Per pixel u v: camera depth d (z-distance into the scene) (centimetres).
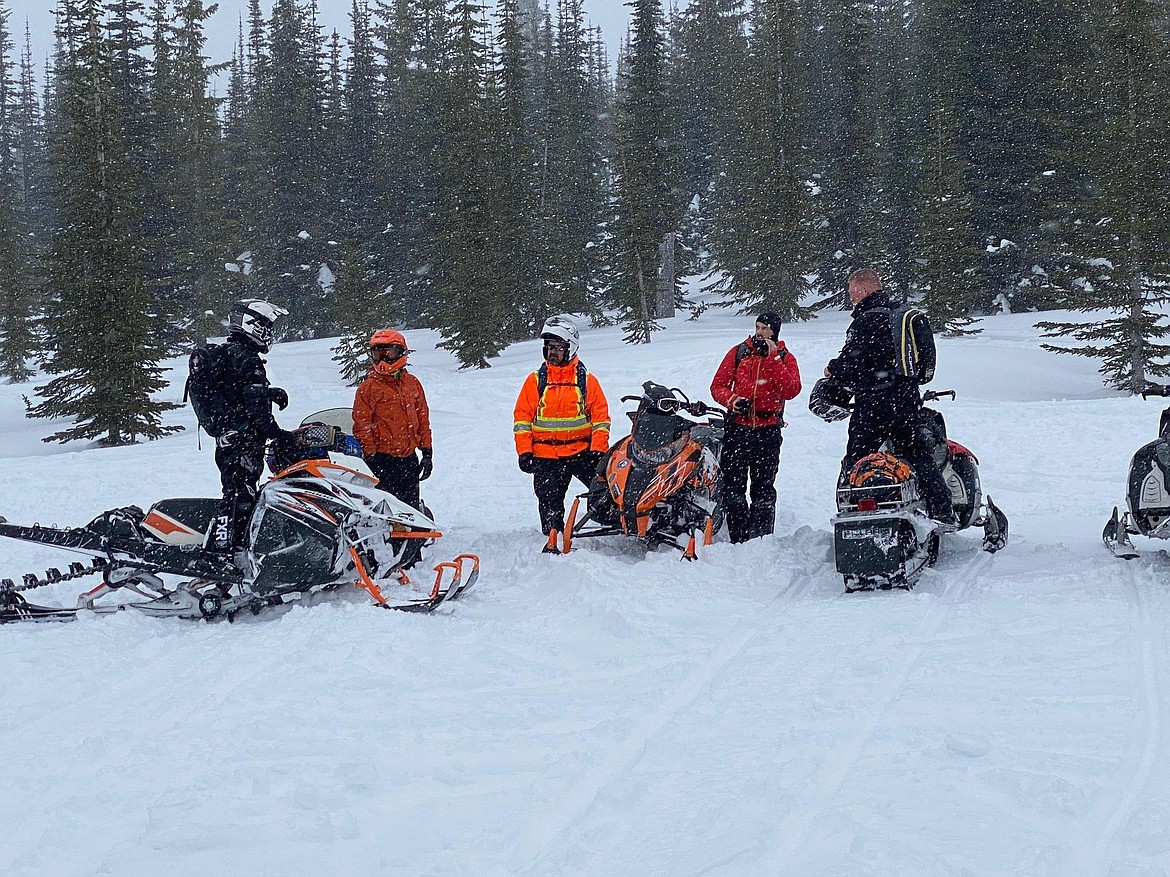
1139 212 2614
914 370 647
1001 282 3888
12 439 2775
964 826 311
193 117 4625
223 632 575
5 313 4172
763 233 3794
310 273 4944
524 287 4188
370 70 5644
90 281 2594
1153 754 358
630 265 3772
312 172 5100
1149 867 281
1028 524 837
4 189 5475
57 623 594
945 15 4044
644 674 479
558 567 677
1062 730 383
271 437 611
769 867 292
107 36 4316
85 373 2597
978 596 593
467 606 622
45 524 962
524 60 4881
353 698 454
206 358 607
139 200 3691
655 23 4000
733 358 776
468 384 2609
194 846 318
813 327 3597
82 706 452
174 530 603
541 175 4716
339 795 349
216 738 407
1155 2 2756
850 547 611
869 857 293
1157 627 506
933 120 3400
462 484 1183
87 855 317
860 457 680
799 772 354
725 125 4922
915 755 365
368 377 768
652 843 311
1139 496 614
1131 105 2742
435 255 4444
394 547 664
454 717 429
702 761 371
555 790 352
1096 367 2867
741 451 781
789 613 579
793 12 3956
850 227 4147
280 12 5459
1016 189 3772
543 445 780
